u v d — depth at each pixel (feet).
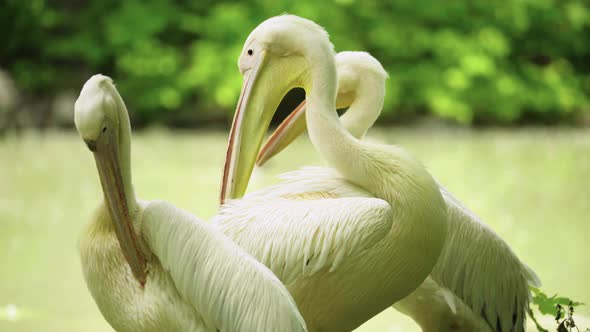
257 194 23.97
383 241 21.76
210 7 111.24
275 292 19.03
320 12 108.88
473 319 27.22
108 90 19.52
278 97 23.85
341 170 22.80
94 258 20.29
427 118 109.40
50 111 98.89
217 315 19.25
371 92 26.37
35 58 106.22
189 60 107.86
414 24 113.09
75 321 32.83
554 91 116.26
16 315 33.35
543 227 50.85
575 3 123.34
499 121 114.62
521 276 27.55
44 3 108.58
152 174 67.82
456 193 61.46
